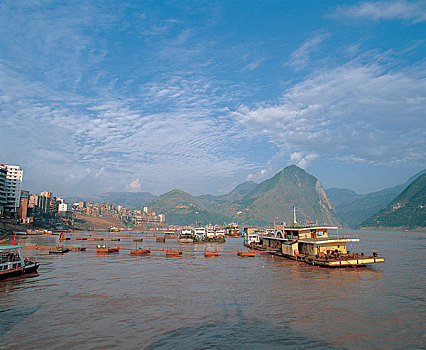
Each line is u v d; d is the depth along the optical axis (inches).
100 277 2041.1
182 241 5777.6
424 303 1462.8
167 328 1117.1
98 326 1130.7
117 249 3794.3
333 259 2449.6
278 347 970.7
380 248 4970.5
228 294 1598.2
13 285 1784.0
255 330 1106.7
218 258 3115.2
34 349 936.9
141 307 1360.7
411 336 1066.1
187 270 2345.0
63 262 2763.3
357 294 1620.3
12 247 2074.3
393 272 2320.4
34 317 1223.5
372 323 1188.5
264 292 1646.2
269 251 3597.4
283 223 3656.5
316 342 1010.7
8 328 1107.3
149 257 3181.6
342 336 1061.1
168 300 1475.1
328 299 1518.2
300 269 2395.4
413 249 4766.2
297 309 1349.7
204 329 1111.0
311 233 3097.9
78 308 1342.3
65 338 1020.5
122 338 1024.9
